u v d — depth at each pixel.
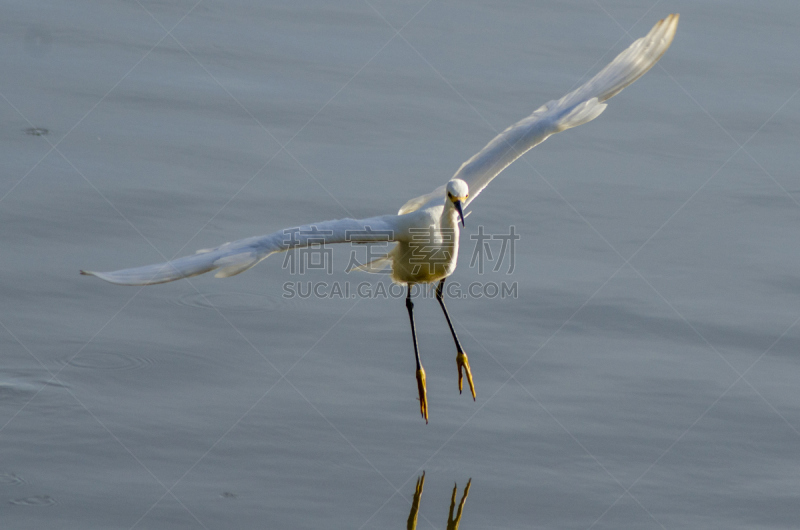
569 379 11.48
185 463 9.68
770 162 16.89
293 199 14.89
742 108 18.66
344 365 11.62
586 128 18.16
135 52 19.52
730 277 13.67
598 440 10.41
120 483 9.31
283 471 9.68
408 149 16.58
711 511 9.35
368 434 10.38
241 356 11.59
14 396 10.44
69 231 13.77
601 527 9.09
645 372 11.60
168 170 15.55
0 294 12.34
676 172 16.58
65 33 20.12
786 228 14.97
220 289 13.12
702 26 21.98
